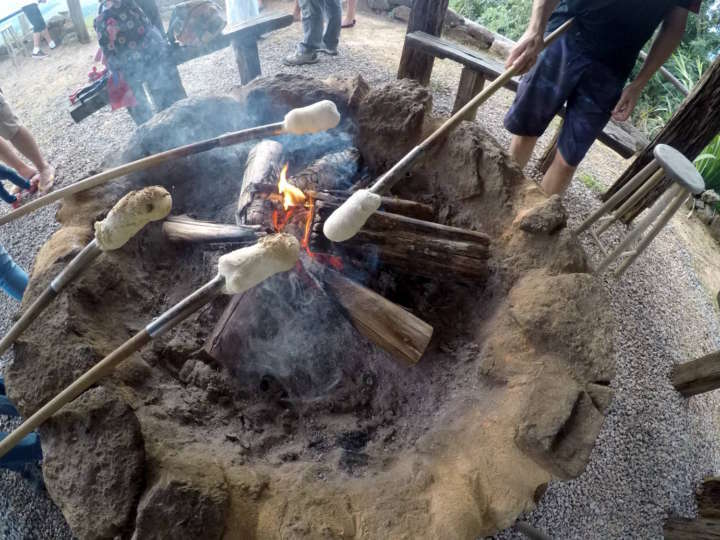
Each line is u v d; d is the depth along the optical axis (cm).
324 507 132
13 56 541
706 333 320
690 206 444
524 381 152
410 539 124
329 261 201
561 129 302
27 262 302
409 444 167
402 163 175
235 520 127
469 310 203
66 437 128
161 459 130
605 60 256
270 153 224
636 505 237
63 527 206
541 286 172
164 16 553
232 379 183
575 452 133
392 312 180
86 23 603
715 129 297
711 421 287
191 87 443
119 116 414
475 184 211
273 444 168
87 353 144
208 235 206
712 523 220
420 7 375
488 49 530
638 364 283
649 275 335
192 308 116
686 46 572
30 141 334
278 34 520
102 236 117
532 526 219
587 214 360
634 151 332
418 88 236
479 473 138
